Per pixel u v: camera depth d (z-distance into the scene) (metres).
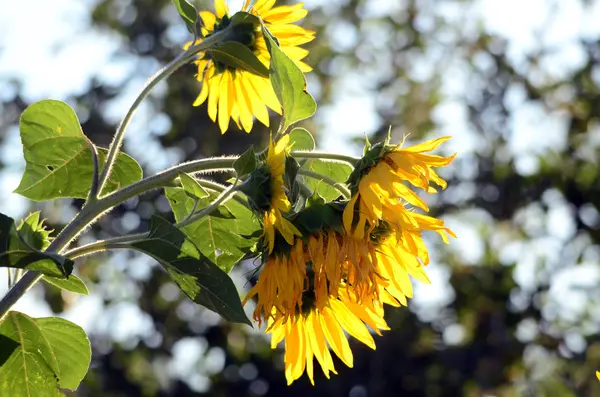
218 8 3.99
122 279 14.28
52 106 3.67
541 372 15.02
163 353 14.41
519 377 14.69
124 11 15.38
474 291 14.80
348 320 3.57
